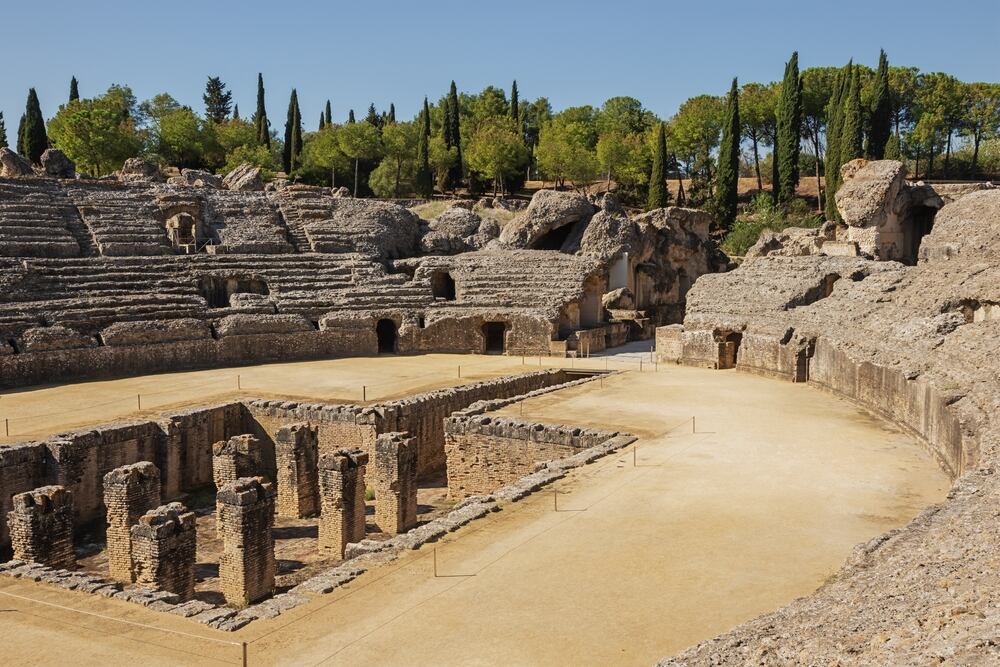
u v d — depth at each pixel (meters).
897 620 13.95
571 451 36.25
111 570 28.73
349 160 121.44
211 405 44.22
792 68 102.62
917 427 35.56
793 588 20.30
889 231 73.62
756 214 102.56
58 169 77.88
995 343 33.78
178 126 121.62
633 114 153.00
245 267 67.69
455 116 125.25
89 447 36.84
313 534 33.91
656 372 56.12
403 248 82.38
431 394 45.84
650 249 84.62
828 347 48.03
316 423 43.28
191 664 17.22
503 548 23.38
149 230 70.19
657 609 19.36
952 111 117.44
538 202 84.00
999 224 50.78
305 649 17.84
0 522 33.56
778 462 32.09
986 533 16.92
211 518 37.28
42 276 58.84
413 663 17.17
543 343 66.25
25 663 17.38
